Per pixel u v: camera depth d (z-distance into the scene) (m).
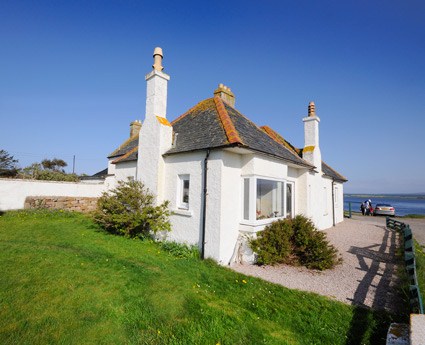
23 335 3.77
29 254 7.11
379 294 6.49
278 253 8.84
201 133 10.66
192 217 9.69
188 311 4.91
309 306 5.67
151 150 11.33
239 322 4.74
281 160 11.07
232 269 8.15
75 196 19.00
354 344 4.46
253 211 9.45
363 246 12.02
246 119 13.36
